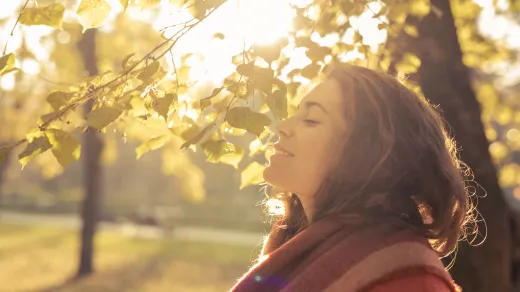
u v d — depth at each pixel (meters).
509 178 6.82
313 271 1.42
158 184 63.09
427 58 3.41
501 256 3.62
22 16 2.00
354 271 1.38
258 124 1.95
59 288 13.95
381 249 1.39
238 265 17.52
